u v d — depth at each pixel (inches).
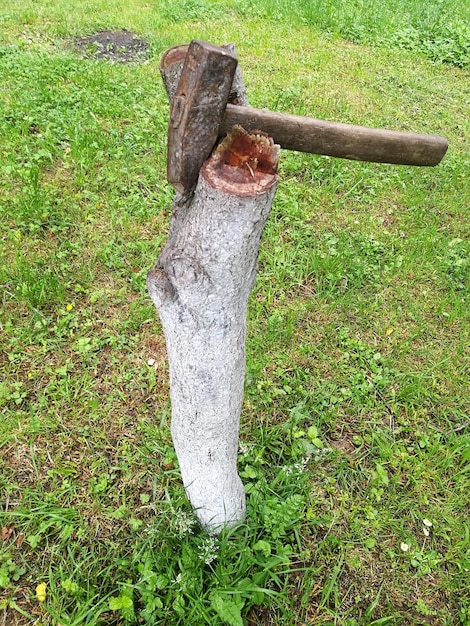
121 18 296.7
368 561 99.3
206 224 57.4
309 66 261.6
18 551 94.3
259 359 127.1
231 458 86.5
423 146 64.1
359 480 110.3
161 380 123.3
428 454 114.1
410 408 123.0
